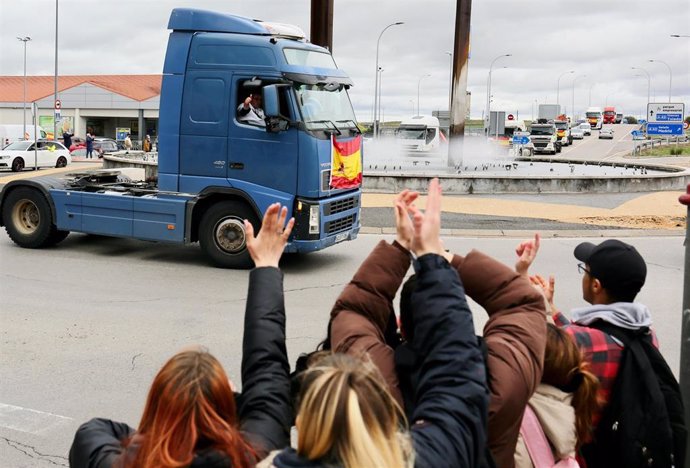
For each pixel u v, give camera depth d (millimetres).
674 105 49281
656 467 3021
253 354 2697
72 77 83812
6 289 9836
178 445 2020
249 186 10906
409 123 45000
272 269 2912
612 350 3104
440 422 2178
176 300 9344
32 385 6316
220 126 10977
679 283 10641
